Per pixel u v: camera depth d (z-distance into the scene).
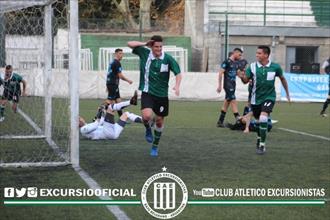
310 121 44.75
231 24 85.12
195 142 30.17
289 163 23.59
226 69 37.59
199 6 87.44
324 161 24.23
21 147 27.17
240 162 23.66
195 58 87.50
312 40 82.31
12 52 57.47
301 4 89.25
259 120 26.14
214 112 51.69
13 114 47.06
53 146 27.42
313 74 74.50
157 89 24.25
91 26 90.06
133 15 111.38
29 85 58.69
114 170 21.16
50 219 14.37
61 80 51.78
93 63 83.94
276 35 81.69
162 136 32.78
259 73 26.36
